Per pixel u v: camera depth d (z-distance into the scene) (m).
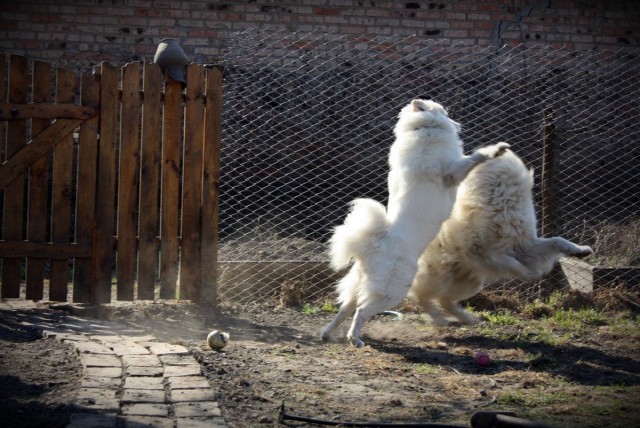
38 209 6.32
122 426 3.52
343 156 9.97
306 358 5.23
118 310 6.34
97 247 6.42
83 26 9.97
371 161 9.98
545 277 7.59
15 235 6.32
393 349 5.66
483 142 10.03
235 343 5.54
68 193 6.36
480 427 3.64
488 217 6.01
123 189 6.44
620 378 5.00
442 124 5.90
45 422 3.59
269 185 9.17
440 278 6.17
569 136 10.09
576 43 10.40
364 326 6.42
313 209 9.75
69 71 6.31
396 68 10.17
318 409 4.09
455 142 5.96
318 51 10.12
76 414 3.61
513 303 7.15
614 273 7.37
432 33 10.27
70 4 9.94
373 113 10.09
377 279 5.61
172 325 6.09
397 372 4.98
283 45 10.09
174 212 6.58
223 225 9.38
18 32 9.90
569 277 7.70
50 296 6.39
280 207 9.70
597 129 10.00
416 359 5.36
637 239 8.14
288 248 7.94
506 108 10.14
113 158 6.40
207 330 6.01
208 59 10.05
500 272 6.11
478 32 10.30
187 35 10.04
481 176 6.04
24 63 6.22
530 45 10.36
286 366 4.93
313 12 10.13
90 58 9.98
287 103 9.96
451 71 10.19
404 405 4.24
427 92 9.97
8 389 4.03
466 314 6.41
